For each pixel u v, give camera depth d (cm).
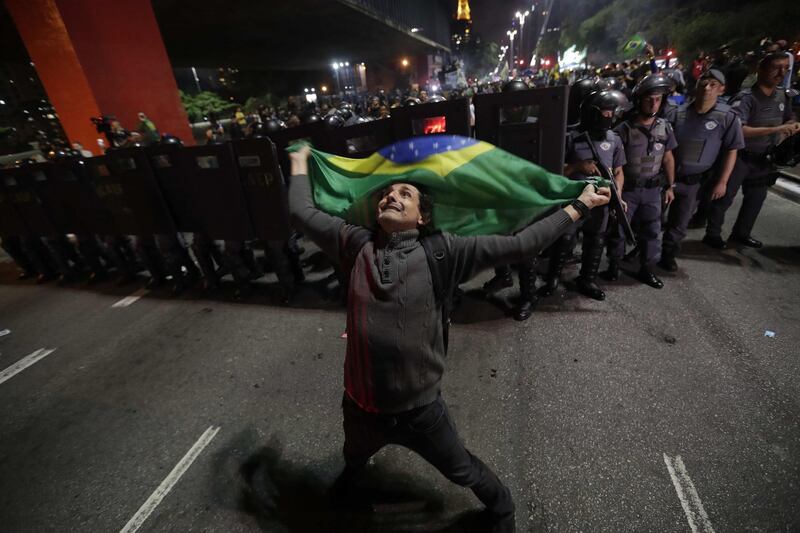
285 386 281
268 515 191
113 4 877
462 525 176
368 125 393
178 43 2067
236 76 4372
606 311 321
